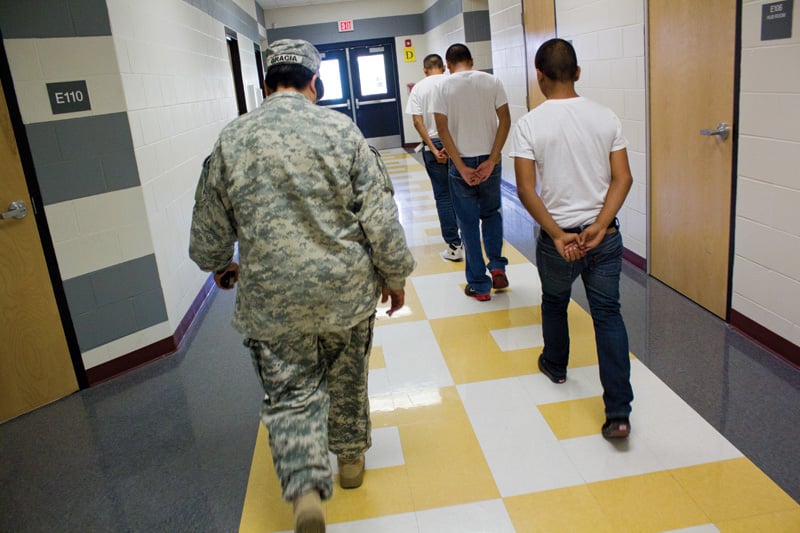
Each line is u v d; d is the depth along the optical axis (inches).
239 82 305.9
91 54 118.4
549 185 84.8
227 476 89.9
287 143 62.0
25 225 111.9
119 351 127.9
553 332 101.0
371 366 117.4
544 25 210.7
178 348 140.1
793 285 101.3
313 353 66.8
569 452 86.4
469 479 82.9
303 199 62.2
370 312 67.7
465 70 132.7
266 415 65.4
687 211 131.6
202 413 109.0
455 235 175.5
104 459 97.7
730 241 117.2
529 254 178.5
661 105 137.7
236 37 298.2
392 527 75.5
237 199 62.6
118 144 124.1
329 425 77.0
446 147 133.3
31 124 110.9
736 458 81.7
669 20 129.8
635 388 100.7
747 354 108.3
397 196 284.8
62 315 118.3
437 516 76.7
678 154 132.7
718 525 70.7
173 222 150.3
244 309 65.1
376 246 64.9
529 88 234.7
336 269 63.4
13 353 112.9
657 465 81.9
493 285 144.9
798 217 98.3
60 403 118.0
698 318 125.3
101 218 122.4
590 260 85.2
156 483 90.0
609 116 82.7
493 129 134.9
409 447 91.2
